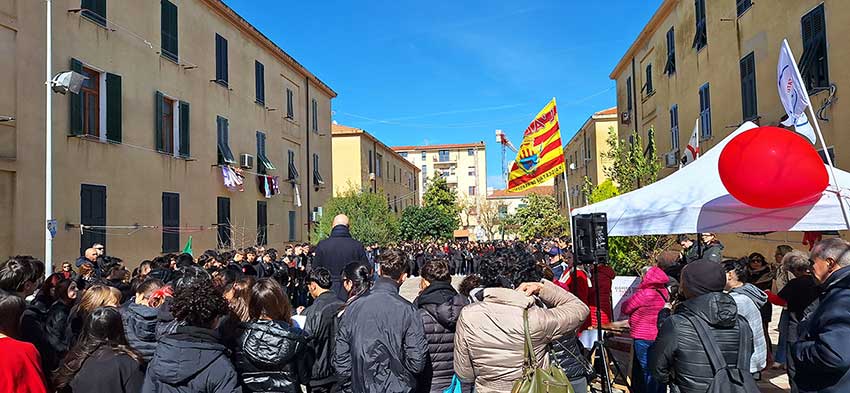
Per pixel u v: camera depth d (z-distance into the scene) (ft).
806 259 19.76
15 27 39.24
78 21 45.27
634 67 90.99
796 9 43.01
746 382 11.44
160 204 55.72
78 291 20.81
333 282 21.91
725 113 56.70
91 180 46.32
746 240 51.80
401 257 14.60
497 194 268.82
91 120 47.24
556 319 11.76
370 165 146.51
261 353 12.83
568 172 159.12
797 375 12.61
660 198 24.32
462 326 12.01
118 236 49.37
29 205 40.01
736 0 53.78
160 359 11.50
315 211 101.91
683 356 11.64
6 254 38.37
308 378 15.81
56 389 11.84
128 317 16.05
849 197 19.22
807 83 40.70
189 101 61.72
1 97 38.24
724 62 56.75
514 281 12.75
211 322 12.04
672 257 21.29
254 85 78.74
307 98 101.09
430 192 192.85
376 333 13.19
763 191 17.52
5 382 10.65
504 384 11.54
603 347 20.12
